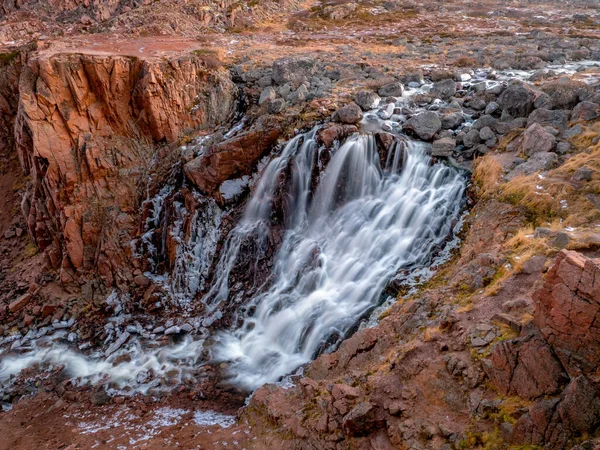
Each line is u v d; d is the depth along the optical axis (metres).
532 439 5.55
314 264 13.06
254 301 13.54
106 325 14.05
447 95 16.12
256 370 11.52
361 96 15.70
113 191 16.22
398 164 13.59
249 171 15.61
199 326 13.45
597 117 12.11
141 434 9.57
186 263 14.98
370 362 8.53
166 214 15.97
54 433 10.05
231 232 15.02
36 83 15.58
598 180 9.72
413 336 8.30
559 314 5.92
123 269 15.33
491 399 6.28
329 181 14.06
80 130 16.27
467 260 9.81
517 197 10.26
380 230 12.71
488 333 7.07
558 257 6.14
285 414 8.49
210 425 9.55
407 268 11.37
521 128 12.96
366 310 11.05
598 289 5.50
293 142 14.80
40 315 14.73
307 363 10.78
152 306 14.42
